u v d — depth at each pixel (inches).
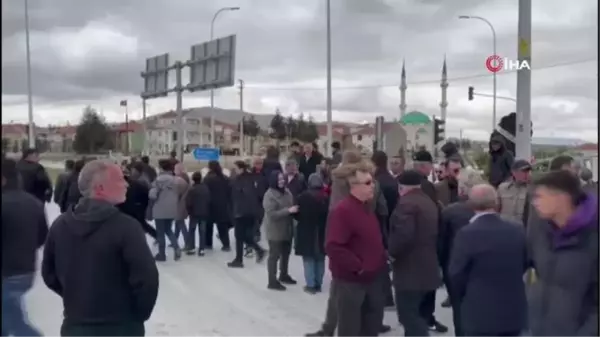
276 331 286.7
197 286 381.1
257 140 2847.0
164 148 3006.9
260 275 412.8
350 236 208.8
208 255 494.0
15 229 175.5
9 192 174.4
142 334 150.2
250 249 486.3
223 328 291.4
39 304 327.9
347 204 210.4
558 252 146.9
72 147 2714.1
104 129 2442.2
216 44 802.2
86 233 143.4
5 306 175.9
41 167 450.6
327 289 372.5
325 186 362.3
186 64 862.5
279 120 2775.6
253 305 335.0
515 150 437.1
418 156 300.8
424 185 278.4
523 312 173.9
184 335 280.2
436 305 336.2
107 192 146.9
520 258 173.9
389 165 372.8
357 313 210.5
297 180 426.3
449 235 242.2
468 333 178.2
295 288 374.9
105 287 142.5
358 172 208.8
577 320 142.9
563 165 241.4
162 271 427.8
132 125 3159.5
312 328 291.0
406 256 231.9
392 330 285.6
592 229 142.6
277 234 370.3
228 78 776.9
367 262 208.7
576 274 142.6
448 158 301.3
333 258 208.7
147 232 463.8
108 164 148.4
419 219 230.8
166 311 321.4
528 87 432.8
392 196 321.1
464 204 244.7
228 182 506.9
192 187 487.5
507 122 459.2
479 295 174.7
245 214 437.7
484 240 174.2
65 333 143.9
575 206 145.2
